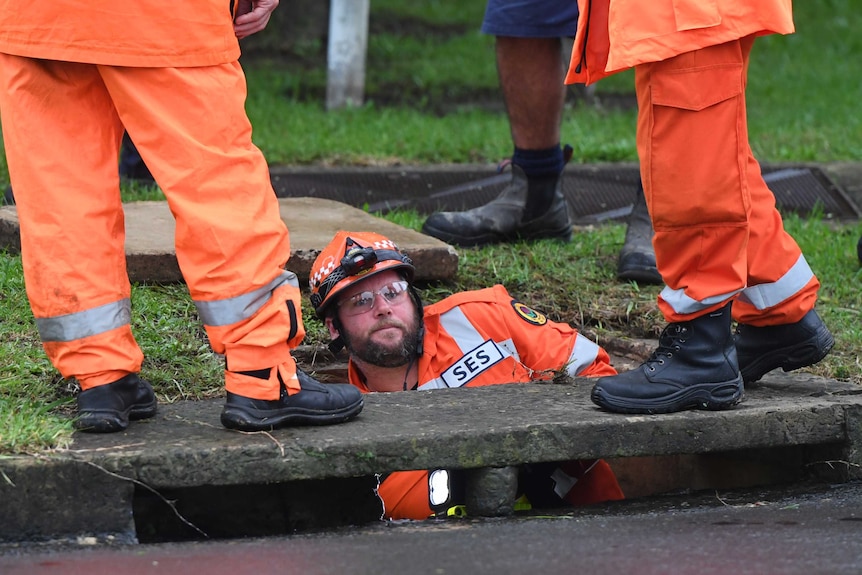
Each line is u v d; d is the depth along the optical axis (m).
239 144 11.50
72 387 13.67
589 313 18.77
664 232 12.37
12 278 16.86
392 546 10.52
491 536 10.95
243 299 11.41
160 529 13.12
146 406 12.63
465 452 12.30
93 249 11.76
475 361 16.97
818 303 18.72
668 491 15.67
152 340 15.57
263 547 10.67
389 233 19.84
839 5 63.00
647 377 12.98
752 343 14.02
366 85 43.91
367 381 17.47
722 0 11.62
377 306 16.66
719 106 11.80
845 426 13.52
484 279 19.52
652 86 11.84
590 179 29.17
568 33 20.16
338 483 14.19
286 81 43.72
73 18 11.03
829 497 13.06
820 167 29.98
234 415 11.93
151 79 11.14
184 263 11.41
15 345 14.87
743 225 12.16
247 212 11.36
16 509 11.22
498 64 20.97
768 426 13.20
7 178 26.08
